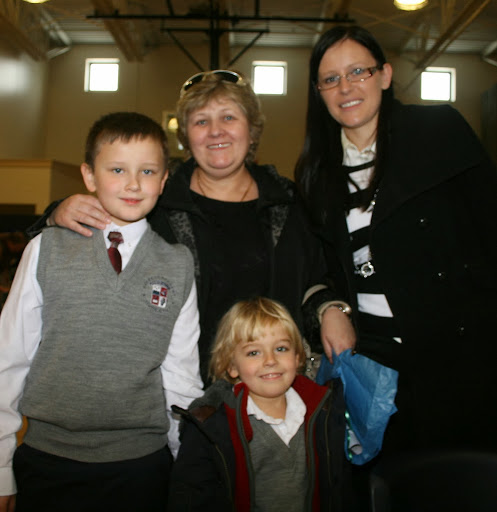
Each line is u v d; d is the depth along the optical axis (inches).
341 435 52.7
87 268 51.0
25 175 325.7
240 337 56.6
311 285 68.0
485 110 429.1
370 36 59.0
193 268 57.6
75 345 49.0
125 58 444.8
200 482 49.9
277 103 439.8
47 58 428.5
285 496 52.4
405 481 39.9
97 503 49.1
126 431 50.8
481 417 56.9
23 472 49.5
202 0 346.3
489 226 56.1
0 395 49.1
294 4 378.9
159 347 52.5
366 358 56.6
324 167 66.4
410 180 57.0
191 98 63.6
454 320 56.4
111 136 52.9
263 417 54.2
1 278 208.4
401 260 57.9
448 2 337.4
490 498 40.6
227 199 67.6
